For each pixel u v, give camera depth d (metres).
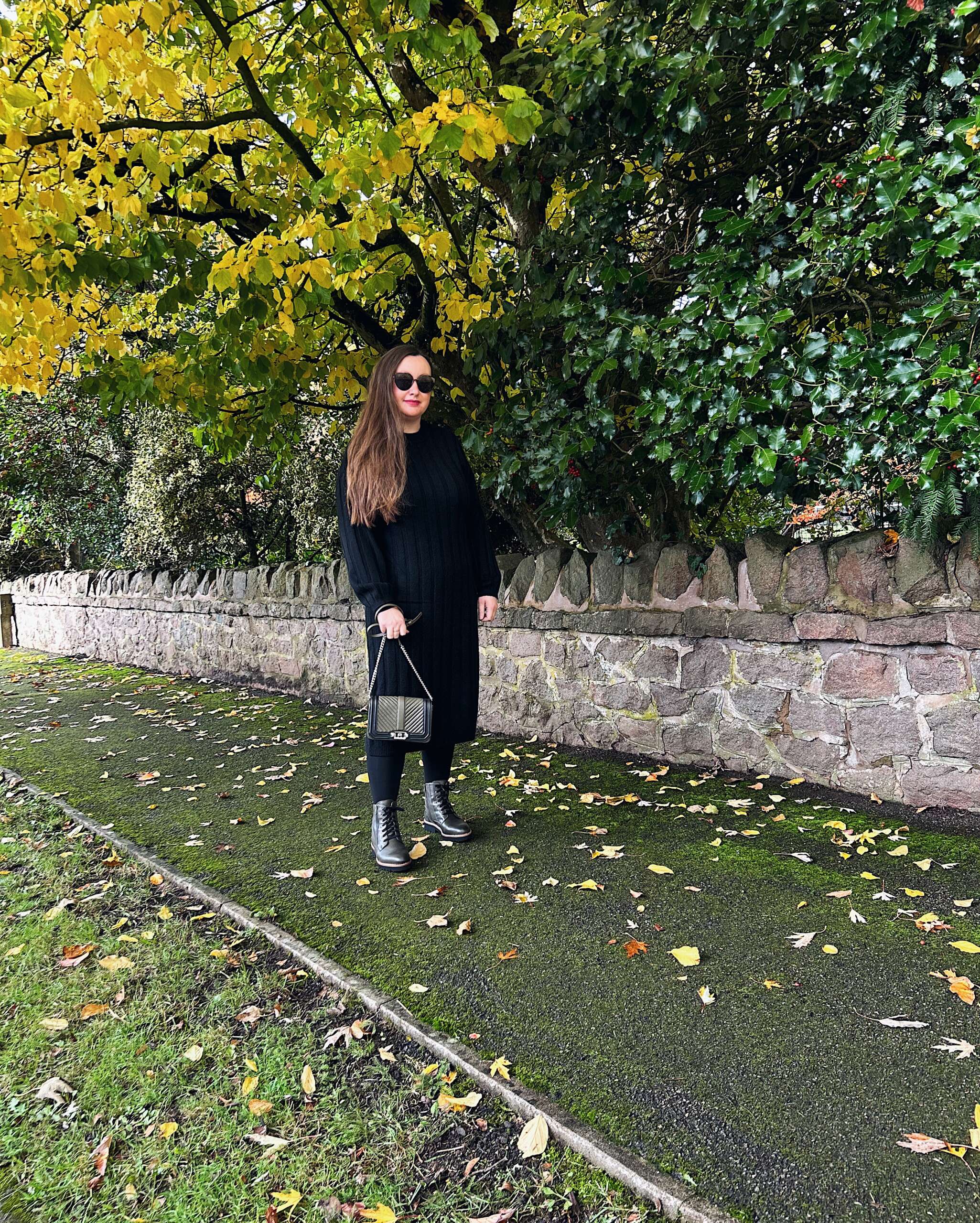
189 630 8.05
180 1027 1.94
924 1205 1.29
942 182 2.34
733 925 2.30
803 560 3.38
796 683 3.46
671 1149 1.44
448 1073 1.70
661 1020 1.84
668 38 2.90
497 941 2.26
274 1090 1.68
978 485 2.56
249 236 4.26
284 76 3.72
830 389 2.68
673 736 3.96
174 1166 1.50
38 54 2.83
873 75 2.41
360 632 5.84
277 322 3.75
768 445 2.91
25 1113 1.66
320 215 3.02
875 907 2.35
